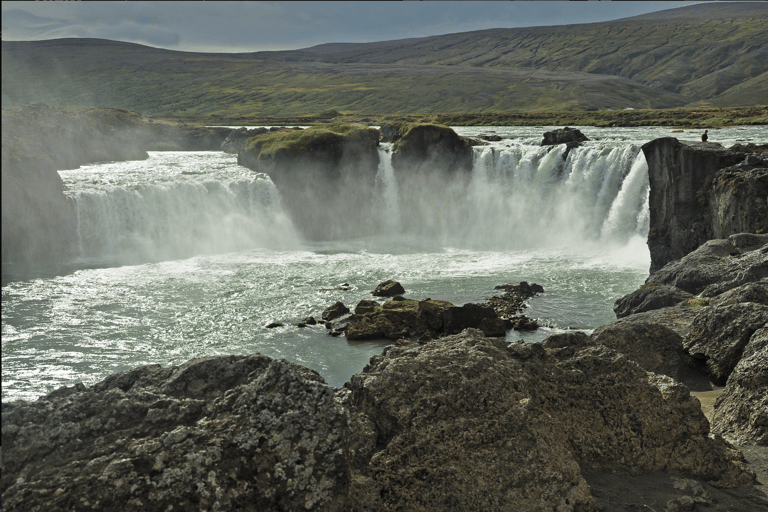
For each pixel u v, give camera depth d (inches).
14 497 135.9
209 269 1416.1
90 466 142.6
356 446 185.6
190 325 998.4
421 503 178.5
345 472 152.6
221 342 926.4
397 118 4830.2
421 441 188.5
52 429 152.7
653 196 1269.7
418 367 207.0
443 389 201.0
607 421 233.1
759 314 449.1
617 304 852.0
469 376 205.9
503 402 200.4
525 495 182.7
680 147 1199.6
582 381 240.4
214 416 157.3
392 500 177.9
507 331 971.3
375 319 984.3
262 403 154.3
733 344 451.2
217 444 147.3
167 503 139.3
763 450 270.8
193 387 180.9
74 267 1391.5
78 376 782.5
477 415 196.4
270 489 145.7
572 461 192.5
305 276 1350.9
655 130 2883.9
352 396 212.7
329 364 849.5
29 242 1387.8
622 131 2832.2
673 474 228.1
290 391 156.2
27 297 1126.4
